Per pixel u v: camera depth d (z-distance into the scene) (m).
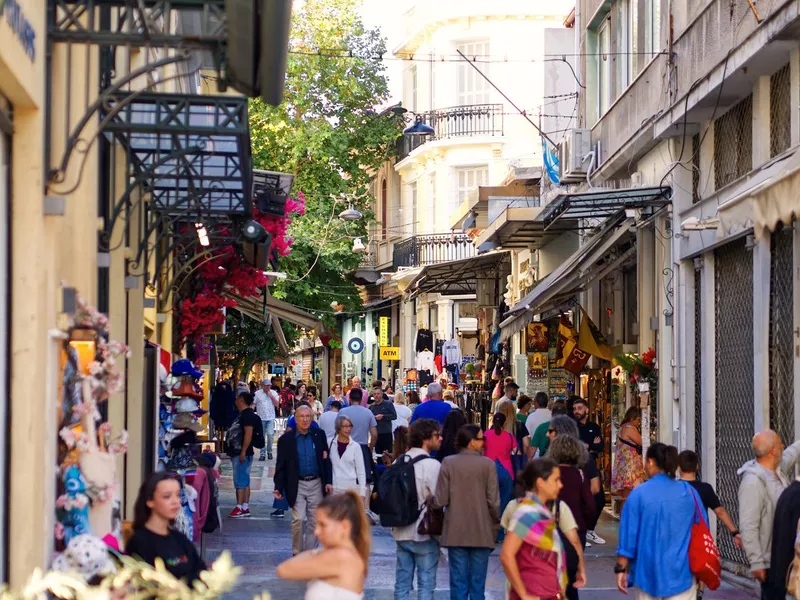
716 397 16.31
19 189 6.82
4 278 6.65
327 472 15.16
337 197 39.62
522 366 30.36
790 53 13.11
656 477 9.36
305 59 38.16
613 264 20.00
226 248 17.89
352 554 6.27
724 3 14.80
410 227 46.94
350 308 41.06
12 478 6.66
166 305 16.94
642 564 9.20
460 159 43.31
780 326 13.55
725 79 14.32
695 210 16.89
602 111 23.67
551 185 29.03
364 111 39.75
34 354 6.77
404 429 15.55
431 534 11.62
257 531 18.11
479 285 35.91
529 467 8.97
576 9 25.61
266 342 38.28
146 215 12.96
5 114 6.54
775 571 9.24
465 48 43.38
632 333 22.17
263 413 33.59
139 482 12.62
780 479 10.02
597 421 24.00
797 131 12.82
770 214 10.06
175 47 6.96
